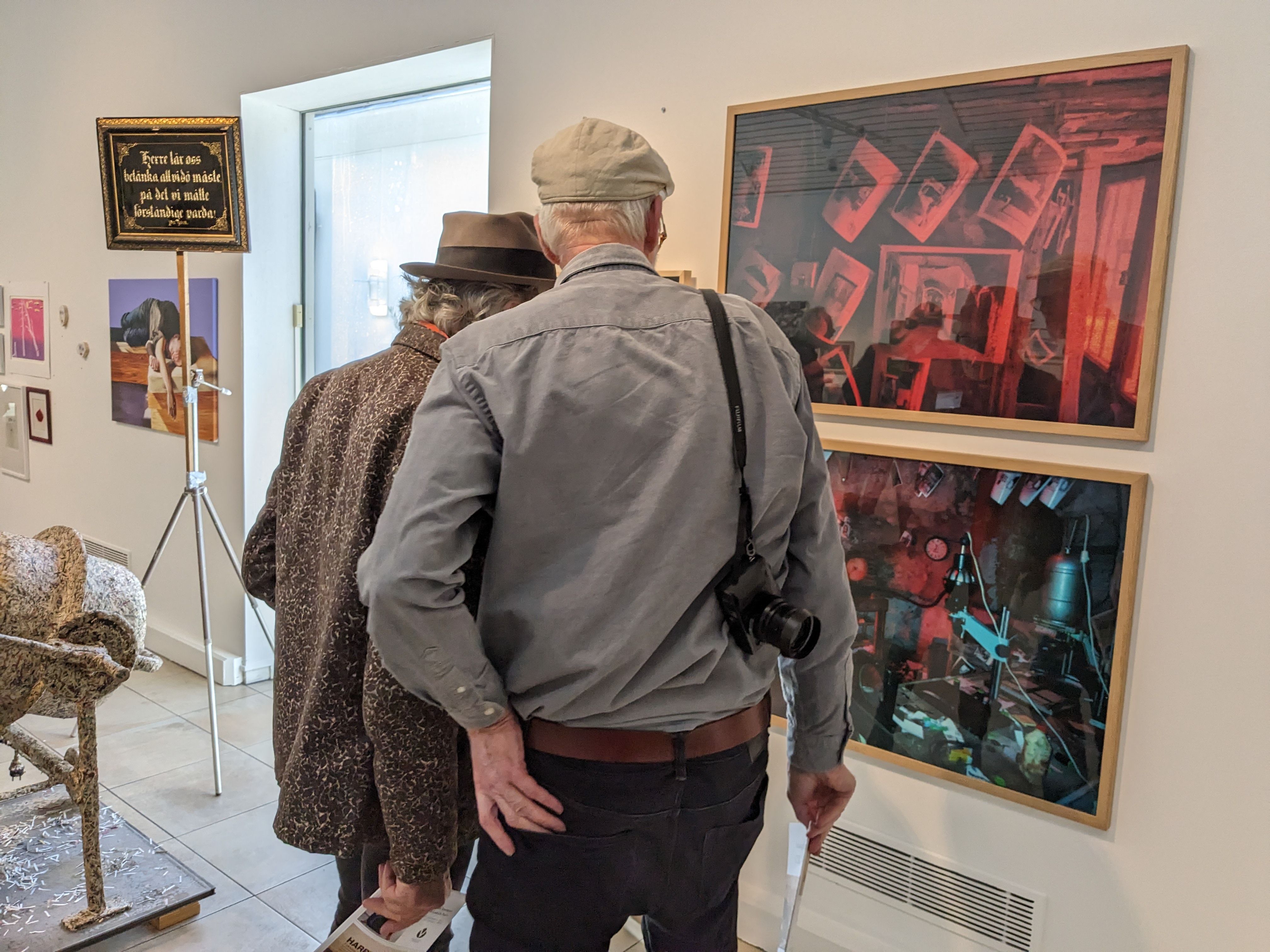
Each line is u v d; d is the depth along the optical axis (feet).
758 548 3.47
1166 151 4.90
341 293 11.28
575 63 7.56
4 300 14.98
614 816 3.41
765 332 3.54
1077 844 5.55
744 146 6.48
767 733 3.89
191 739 10.17
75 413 13.82
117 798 8.76
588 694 3.29
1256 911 5.00
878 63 5.95
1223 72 4.78
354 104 10.84
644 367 3.20
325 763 4.31
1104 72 5.06
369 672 3.81
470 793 4.55
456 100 9.85
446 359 3.30
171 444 12.23
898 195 5.83
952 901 6.04
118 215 9.29
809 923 6.68
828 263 6.17
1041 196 5.31
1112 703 5.29
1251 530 4.86
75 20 12.89
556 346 3.19
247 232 8.91
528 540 3.25
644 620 3.18
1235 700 4.98
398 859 3.86
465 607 3.27
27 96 13.91
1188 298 4.96
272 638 11.05
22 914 6.47
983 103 5.47
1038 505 5.49
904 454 5.96
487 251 4.82
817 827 4.44
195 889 6.97
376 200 10.78
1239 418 4.86
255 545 5.42
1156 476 5.13
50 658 5.92
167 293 11.95
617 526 3.18
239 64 10.80
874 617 6.22
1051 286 5.32
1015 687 5.66
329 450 4.62
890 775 6.26
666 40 6.97
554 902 3.57
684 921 3.76
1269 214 4.71
